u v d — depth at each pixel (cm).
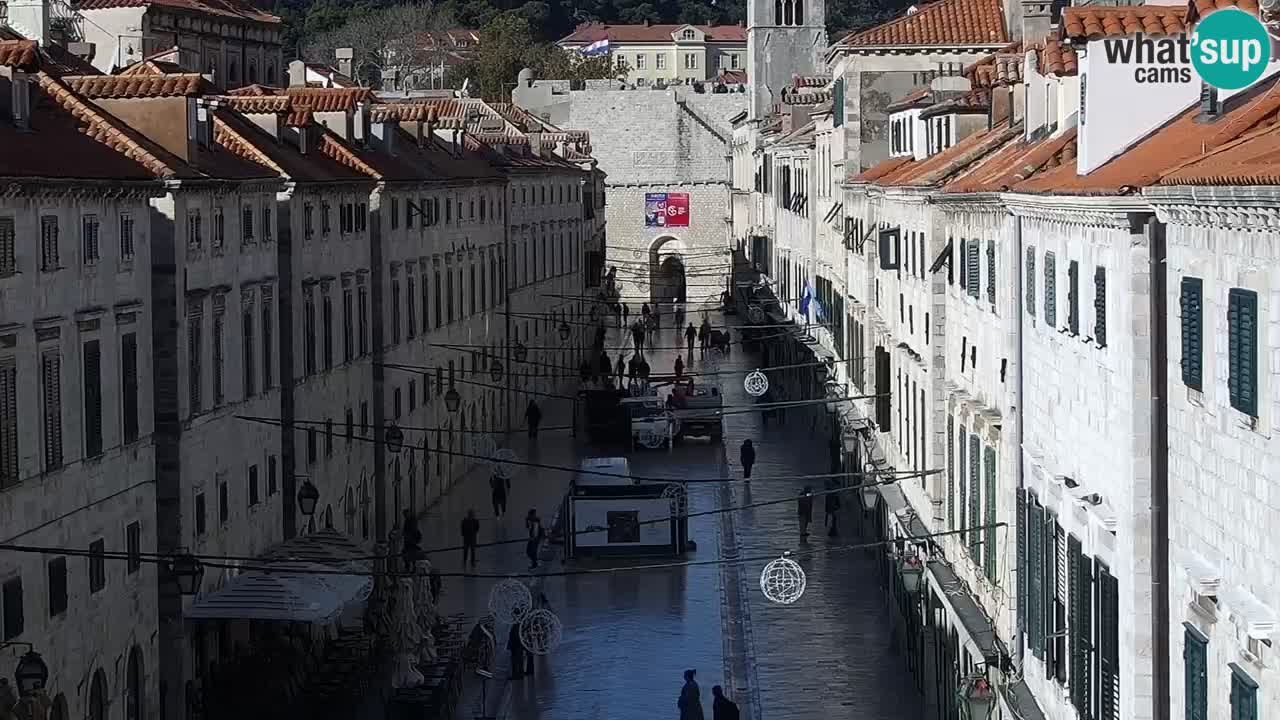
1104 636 2966
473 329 10344
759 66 16825
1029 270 3797
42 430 3966
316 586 5153
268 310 6038
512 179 11919
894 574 6206
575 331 15138
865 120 8631
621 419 10838
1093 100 3097
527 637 5984
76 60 6825
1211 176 2222
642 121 19175
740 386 13400
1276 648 2105
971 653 4272
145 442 4734
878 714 5359
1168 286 2681
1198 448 2508
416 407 8612
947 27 8506
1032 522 3681
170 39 12106
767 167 14950
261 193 5959
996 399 4312
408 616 5441
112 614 4425
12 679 3722
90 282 4303
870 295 7612
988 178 4369
